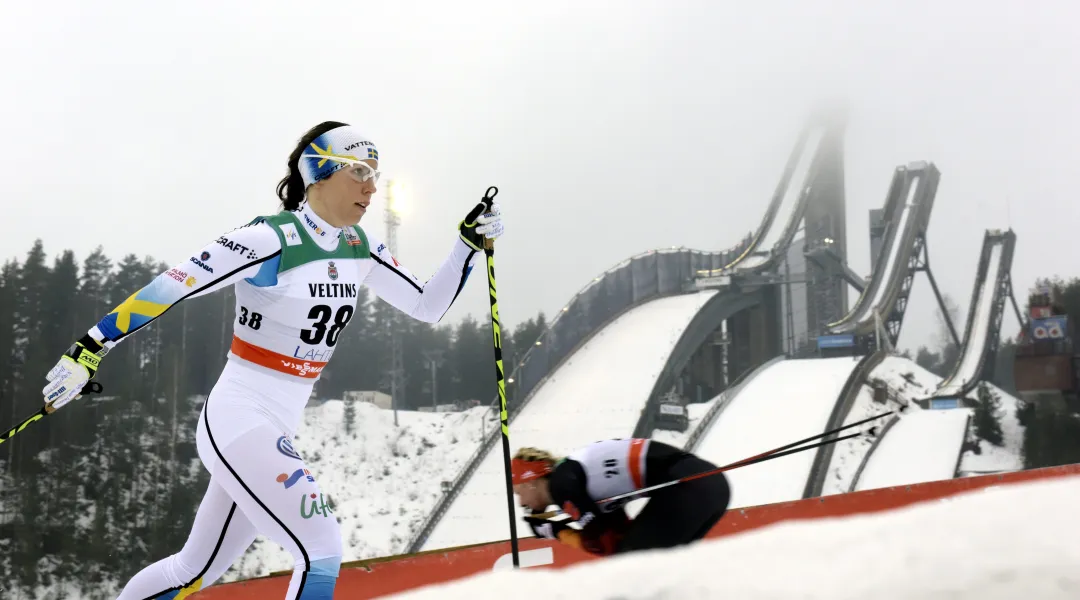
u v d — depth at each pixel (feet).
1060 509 6.68
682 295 453.99
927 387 402.52
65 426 272.31
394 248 281.54
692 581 6.91
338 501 324.80
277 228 17.79
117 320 16.34
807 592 6.17
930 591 5.66
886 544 6.75
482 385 556.51
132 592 19.20
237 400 17.61
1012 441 330.13
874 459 306.96
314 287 18.11
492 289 21.31
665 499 22.45
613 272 439.22
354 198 18.58
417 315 21.94
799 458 292.40
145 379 330.13
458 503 297.12
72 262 345.92
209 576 19.08
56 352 323.16
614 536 23.81
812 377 378.32
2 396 276.82
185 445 302.86
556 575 8.12
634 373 364.17
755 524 30.35
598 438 317.63
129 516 256.32
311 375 18.54
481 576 8.85
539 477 24.62
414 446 387.96
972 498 7.69
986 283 520.42
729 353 486.38
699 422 339.77
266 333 17.88
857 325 511.81
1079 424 306.55
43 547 235.61
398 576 25.35
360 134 18.90
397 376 477.77
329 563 16.83
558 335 400.06
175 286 16.62
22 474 254.68
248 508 17.26
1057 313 374.22
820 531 7.64
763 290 491.31
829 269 588.09
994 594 5.47
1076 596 5.17
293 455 17.37
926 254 600.39
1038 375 369.50
